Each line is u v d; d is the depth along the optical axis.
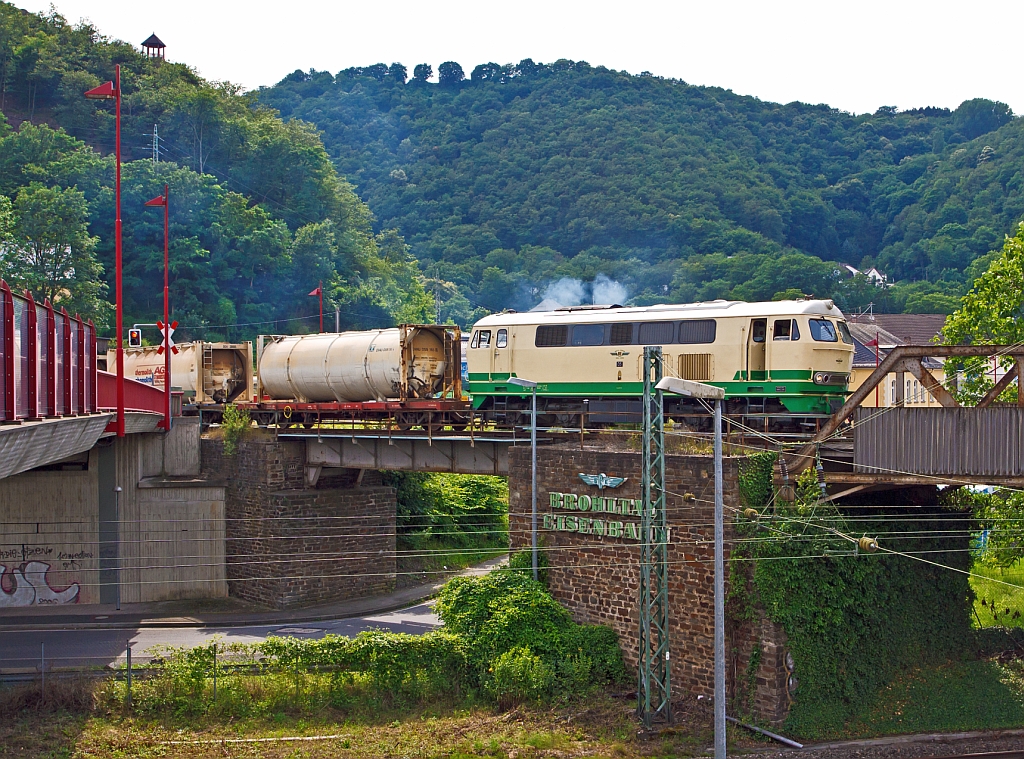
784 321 28.86
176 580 39.06
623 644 25.56
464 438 31.52
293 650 26.34
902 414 21.31
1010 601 33.91
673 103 164.50
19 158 89.50
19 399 19.64
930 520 25.61
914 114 177.38
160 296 82.69
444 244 133.25
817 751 21.14
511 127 157.25
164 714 24.69
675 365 30.44
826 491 23.16
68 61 119.00
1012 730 23.03
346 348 38.97
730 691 23.14
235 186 98.31
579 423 32.62
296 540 37.91
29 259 74.38
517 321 34.16
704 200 127.56
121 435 33.38
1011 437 20.05
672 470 24.28
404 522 47.06
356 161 162.25
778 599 22.27
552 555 27.61
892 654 24.41
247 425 40.56
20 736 22.89
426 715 24.58
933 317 66.00
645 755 21.28
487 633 26.06
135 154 103.12
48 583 38.09
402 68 195.75
